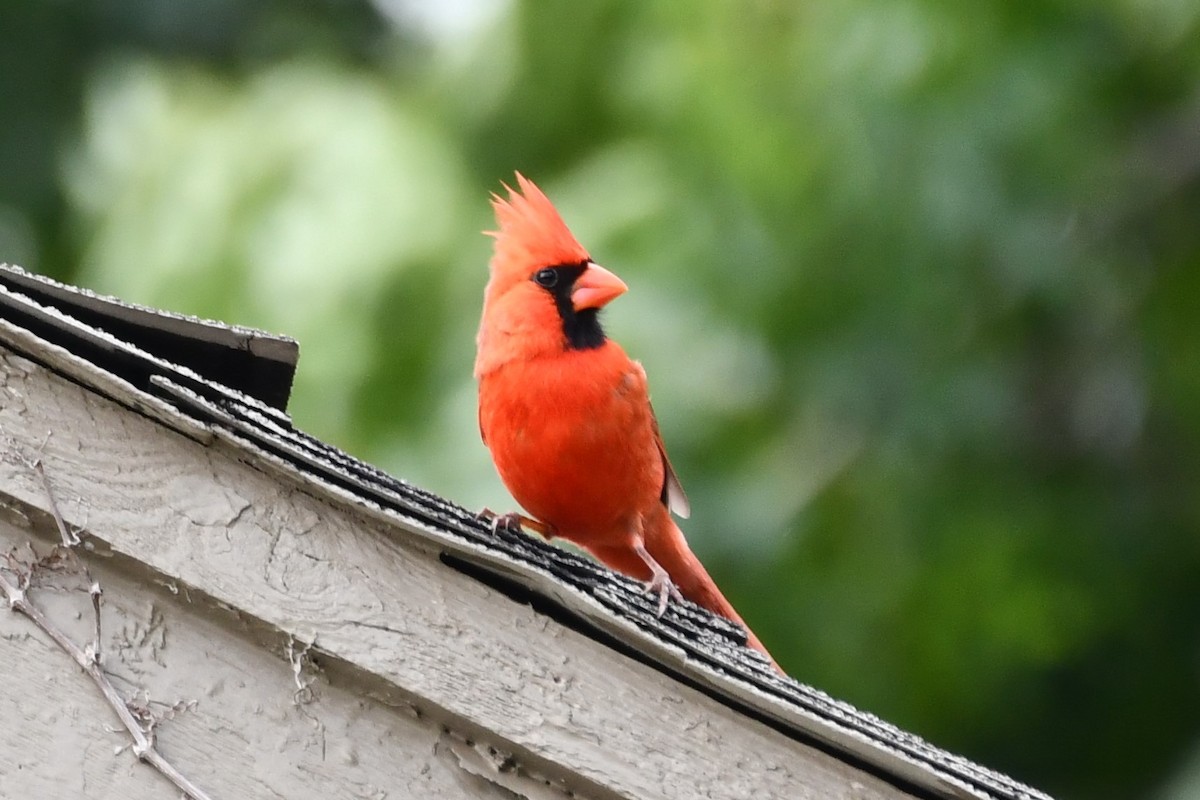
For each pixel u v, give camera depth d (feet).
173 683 16.08
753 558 34.78
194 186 38.34
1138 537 36.99
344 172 37.91
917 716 36.29
